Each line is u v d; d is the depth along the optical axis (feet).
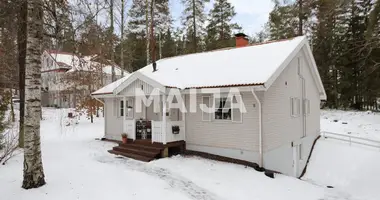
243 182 27.35
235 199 22.82
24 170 20.88
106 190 21.47
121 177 25.44
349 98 89.25
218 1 100.07
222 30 99.66
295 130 43.06
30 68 20.54
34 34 20.38
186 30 95.30
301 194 26.71
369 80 79.97
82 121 72.33
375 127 64.03
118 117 48.29
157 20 73.56
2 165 27.48
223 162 34.47
